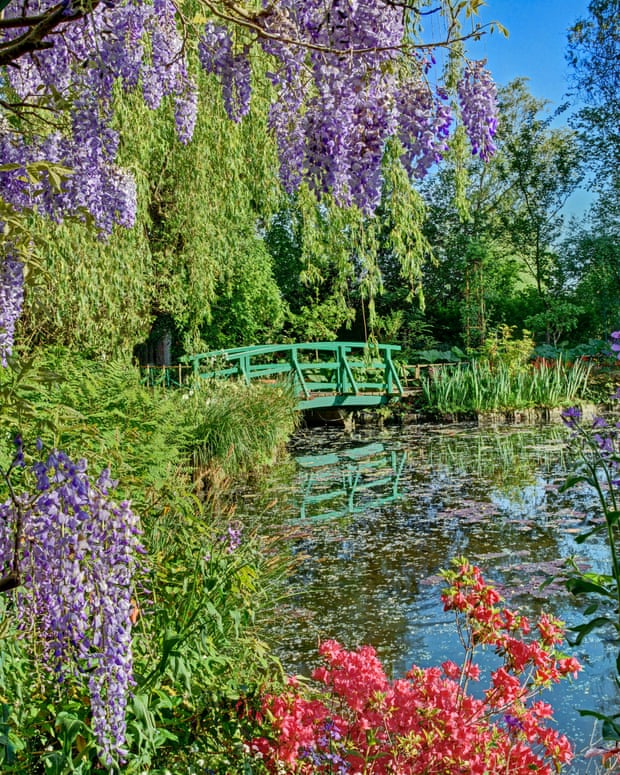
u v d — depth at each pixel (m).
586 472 2.35
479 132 2.45
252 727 2.19
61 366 5.46
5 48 1.62
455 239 20.28
